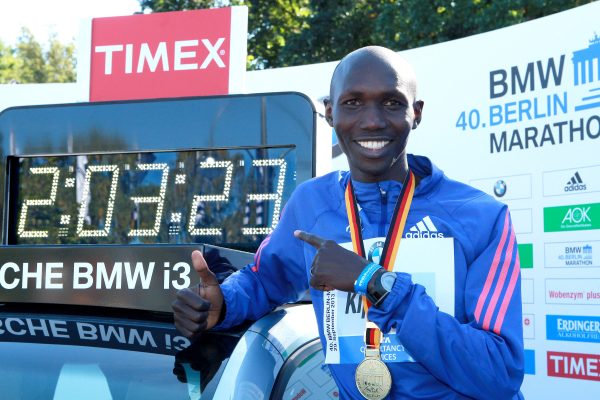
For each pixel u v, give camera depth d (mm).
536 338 5422
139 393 1912
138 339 2105
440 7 14414
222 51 3811
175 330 2145
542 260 5391
